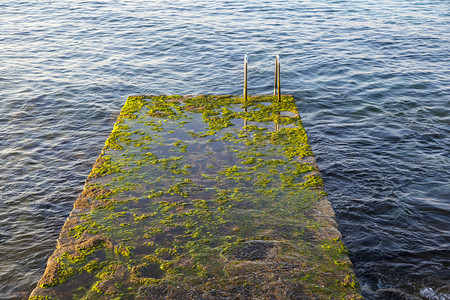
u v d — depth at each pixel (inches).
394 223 237.0
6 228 241.6
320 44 595.2
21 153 320.8
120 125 248.7
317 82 462.0
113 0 897.5
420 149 318.7
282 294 132.7
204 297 132.1
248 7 825.5
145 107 273.9
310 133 350.6
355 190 269.6
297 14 771.4
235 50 572.7
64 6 846.5
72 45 598.9
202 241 157.6
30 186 281.3
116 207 177.0
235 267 144.9
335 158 309.3
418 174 284.5
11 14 783.1
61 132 355.9
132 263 146.5
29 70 498.9
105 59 541.3
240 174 200.4
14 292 198.4
